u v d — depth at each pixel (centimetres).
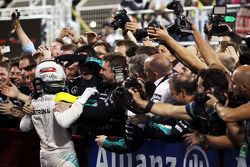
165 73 1256
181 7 1273
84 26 2920
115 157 1316
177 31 1259
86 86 1438
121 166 1307
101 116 1294
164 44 1251
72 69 1554
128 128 1225
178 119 1139
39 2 3094
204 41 1235
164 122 1212
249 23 2247
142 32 1305
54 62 1338
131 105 1150
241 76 1068
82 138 1367
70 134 1343
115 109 1291
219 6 1388
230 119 1034
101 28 2991
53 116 1316
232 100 1084
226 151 1141
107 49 1809
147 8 2578
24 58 1641
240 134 1055
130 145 1230
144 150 1267
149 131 1218
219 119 1091
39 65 1336
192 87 1129
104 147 1272
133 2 2608
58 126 1316
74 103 1285
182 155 1211
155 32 1227
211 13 1408
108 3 3278
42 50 1664
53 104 1313
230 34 1562
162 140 1237
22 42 1861
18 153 1497
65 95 1316
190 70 1282
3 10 2766
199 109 1098
